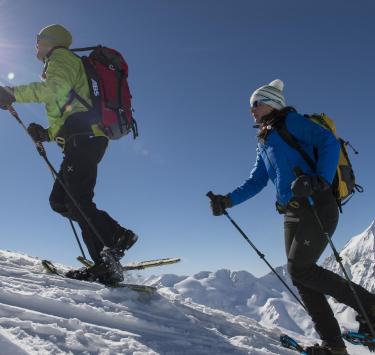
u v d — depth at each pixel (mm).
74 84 4574
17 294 3215
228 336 3988
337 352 3926
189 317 4094
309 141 3932
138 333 3338
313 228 3879
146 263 4848
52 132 4766
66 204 4785
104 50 4773
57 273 4566
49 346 2586
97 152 4660
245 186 4605
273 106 4188
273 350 3961
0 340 2324
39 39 4707
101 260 4492
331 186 4020
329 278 3939
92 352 2705
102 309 3551
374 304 3939
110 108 4645
